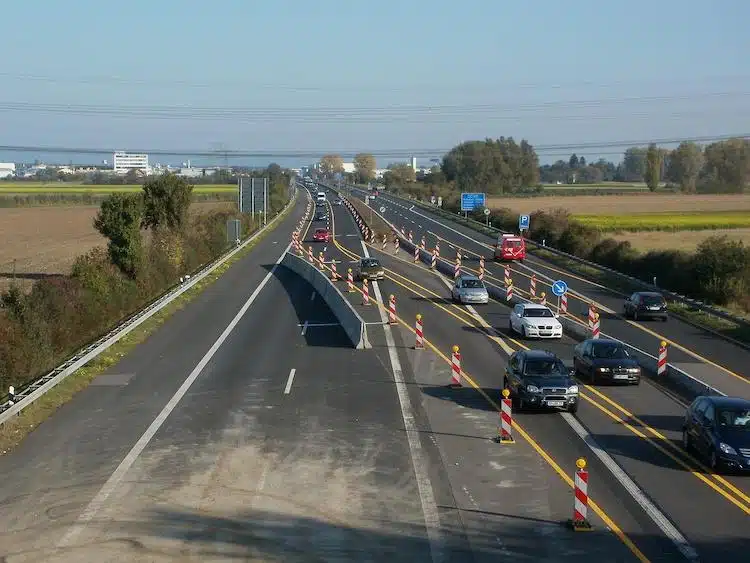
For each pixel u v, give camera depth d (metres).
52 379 24.84
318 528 15.28
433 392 26.56
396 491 17.33
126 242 44.69
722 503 16.66
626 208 127.19
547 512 16.12
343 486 17.64
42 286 33.19
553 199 159.00
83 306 34.50
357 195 182.38
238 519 15.73
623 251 64.56
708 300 50.22
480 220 108.94
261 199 96.06
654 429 22.48
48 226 106.19
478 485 17.72
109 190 191.38
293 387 27.03
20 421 22.61
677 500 16.83
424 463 19.23
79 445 20.64
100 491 17.33
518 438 21.44
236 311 43.66
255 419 23.12
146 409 24.16
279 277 58.75
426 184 192.88
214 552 14.16
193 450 20.20
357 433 21.73
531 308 38.47
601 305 49.59
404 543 14.59
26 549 14.33
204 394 26.03
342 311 39.81
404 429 22.17
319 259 68.44
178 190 60.62
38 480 18.08
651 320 44.06
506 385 26.28
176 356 32.09
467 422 22.97
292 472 18.55
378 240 87.50
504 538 14.81
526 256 77.12
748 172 188.75
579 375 30.00
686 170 190.25
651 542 14.59
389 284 56.75
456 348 27.42
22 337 26.50
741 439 18.55
